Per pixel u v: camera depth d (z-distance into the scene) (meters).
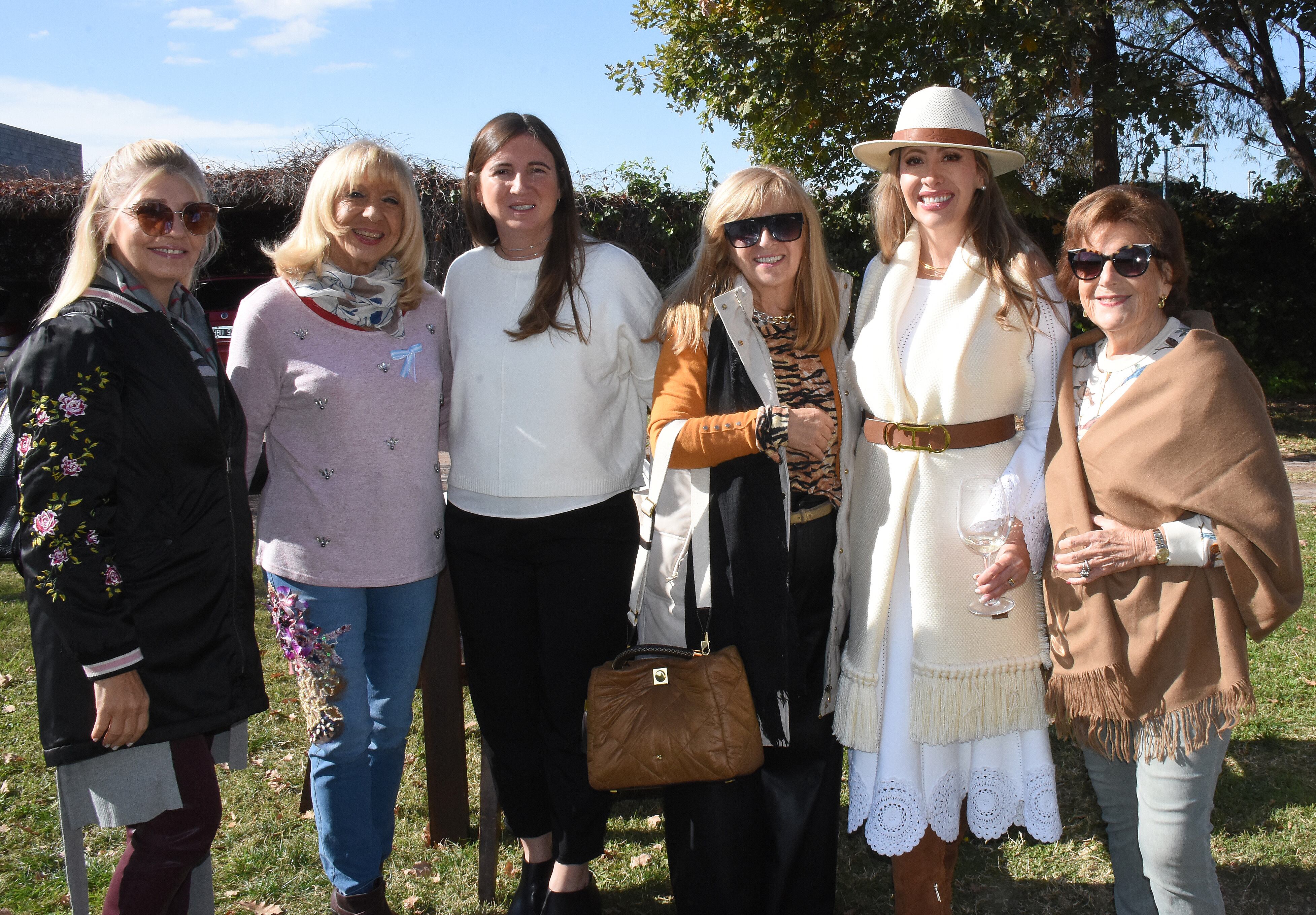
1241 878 2.64
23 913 2.60
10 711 4.00
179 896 2.01
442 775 2.91
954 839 2.24
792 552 2.27
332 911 2.49
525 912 2.48
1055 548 1.98
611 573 2.38
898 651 2.21
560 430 2.30
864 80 10.55
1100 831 2.96
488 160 2.26
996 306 2.14
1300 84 12.35
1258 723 3.57
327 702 2.26
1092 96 10.38
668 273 11.95
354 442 2.22
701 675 2.15
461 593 2.42
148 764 1.83
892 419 2.21
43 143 20.12
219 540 1.91
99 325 1.75
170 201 1.82
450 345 2.46
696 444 2.11
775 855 2.37
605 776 2.13
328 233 2.22
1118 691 1.91
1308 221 13.96
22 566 1.70
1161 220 1.91
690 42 11.34
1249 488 1.78
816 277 2.26
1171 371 1.87
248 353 2.20
